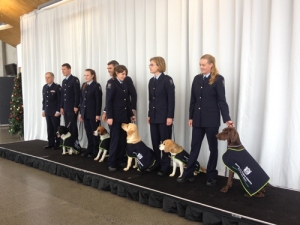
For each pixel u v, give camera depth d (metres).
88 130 4.36
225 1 3.31
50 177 3.85
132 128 3.43
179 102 3.79
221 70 3.38
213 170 2.98
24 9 6.27
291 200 2.50
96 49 4.91
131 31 4.35
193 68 3.63
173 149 3.14
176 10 3.77
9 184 3.57
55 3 5.42
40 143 5.54
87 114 4.27
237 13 3.22
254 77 3.14
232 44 3.33
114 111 3.54
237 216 2.18
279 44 2.91
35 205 2.89
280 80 2.94
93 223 2.48
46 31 5.83
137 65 4.28
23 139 7.24
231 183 2.73
